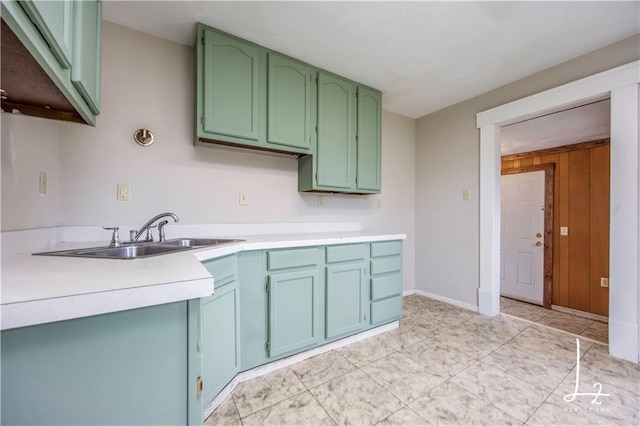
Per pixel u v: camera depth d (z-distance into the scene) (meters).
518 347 2.00
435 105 3.02
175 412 0.67
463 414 1.32
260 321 1.65
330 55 2.07
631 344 1.78
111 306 0.59
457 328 2.35
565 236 3.44
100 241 1.65
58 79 0.84
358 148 2.50
